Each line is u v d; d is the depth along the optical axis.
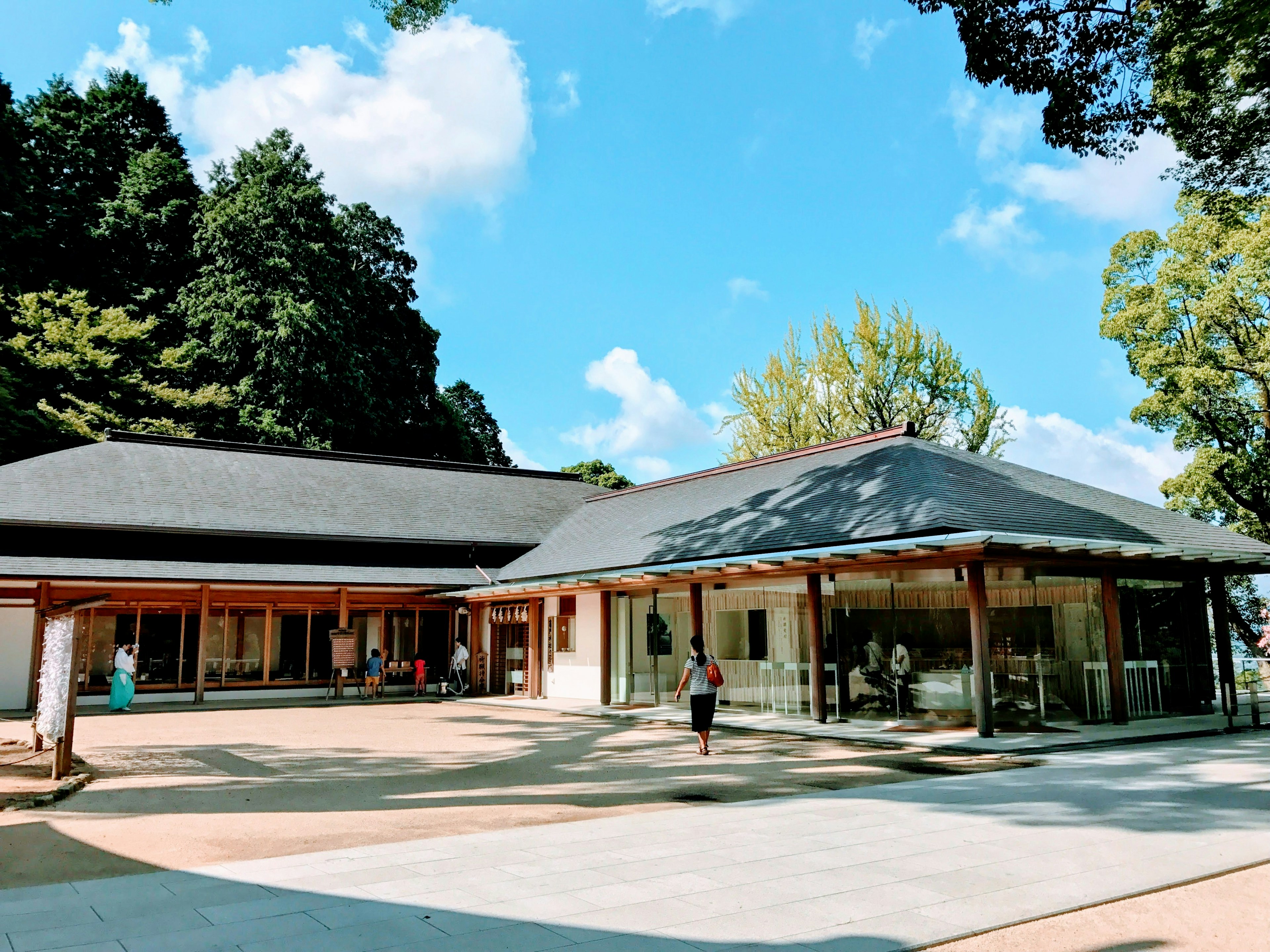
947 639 14.12
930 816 7.25
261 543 21.89
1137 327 23.86
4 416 26.70
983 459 17.70
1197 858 5.86
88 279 34.16
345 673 22.14
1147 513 17.38
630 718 16.92
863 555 13.48
